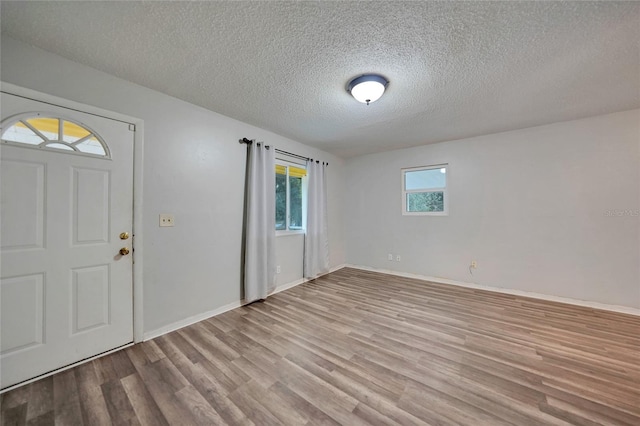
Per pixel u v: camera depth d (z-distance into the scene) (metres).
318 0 1.31
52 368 1.71
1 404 1.44
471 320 2.54
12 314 1.58
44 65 1.71
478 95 2.35
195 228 2.57
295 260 3.87
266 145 3.29
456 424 1.30
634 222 2.70
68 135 1.81
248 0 1.32
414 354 1.93
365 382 1.62
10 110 1.58
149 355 1.94
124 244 2.07
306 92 2.30
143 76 2.04
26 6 1.34
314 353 1.96
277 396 1.50
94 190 1.92
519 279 3.33
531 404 1.43
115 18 1.44
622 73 1.98
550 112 2.75
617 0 1.30
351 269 4.84
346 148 4.30
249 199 3.02
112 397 1.49
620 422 1.30
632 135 2.69
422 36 1.59
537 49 1.70
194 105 2.56
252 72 1.99
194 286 2.55
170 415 1.36
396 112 2.74
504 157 3.42
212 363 1.83
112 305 2.00
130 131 2.11
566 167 3.03
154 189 2.26
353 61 1.85
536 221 3.22
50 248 1.72
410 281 4.01
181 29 1.53
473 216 3.66
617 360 1.84
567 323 2.46
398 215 4.39
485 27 1.50
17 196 1.61
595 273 2.88
